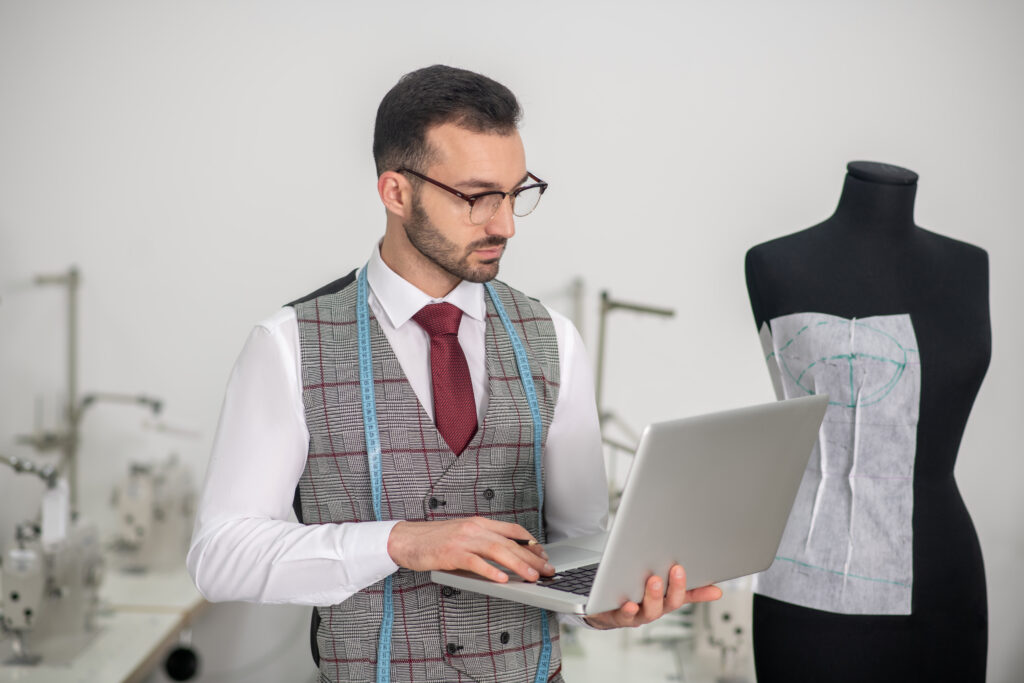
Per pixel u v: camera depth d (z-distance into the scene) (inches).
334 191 122.9
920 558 63.7
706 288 123.1
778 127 120.8
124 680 85.0
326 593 46.3
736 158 121.4
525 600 43.0
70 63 122.0
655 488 40.2
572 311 123.9
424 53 121.4
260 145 122.6
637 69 121.0
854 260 65.5
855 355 63.7
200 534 48.0
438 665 49.2
